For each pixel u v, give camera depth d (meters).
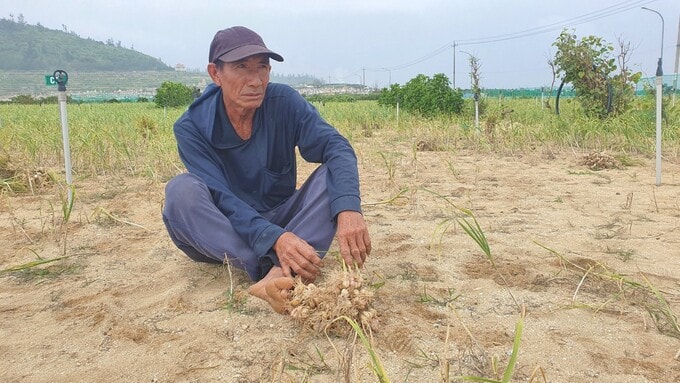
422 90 12.57
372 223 3.35
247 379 1.67
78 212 3.80
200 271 2.56
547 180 4.82
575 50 9.37
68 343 1.91
